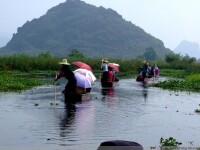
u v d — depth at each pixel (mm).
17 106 18266
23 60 53656
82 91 22125
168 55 86875
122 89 29766
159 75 55469
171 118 16109
